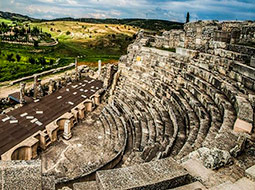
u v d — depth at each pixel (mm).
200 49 30438
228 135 13523
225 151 11016
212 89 21172
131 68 39281
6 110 40188
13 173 7355
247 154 11820
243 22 28094
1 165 7445
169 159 9711
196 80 24484
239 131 13820
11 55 94312
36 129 28812
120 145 26266
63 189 11484
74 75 55688
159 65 33406
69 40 177125
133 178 8297
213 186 8977
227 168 10547
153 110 27641
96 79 54125
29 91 45031
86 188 8734
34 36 160375
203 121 17719
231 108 17328
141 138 24844
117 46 156000
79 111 36594
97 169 19703
